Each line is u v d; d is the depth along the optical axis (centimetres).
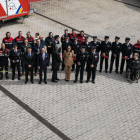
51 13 1970
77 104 1016
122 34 1714
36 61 1180
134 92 1117
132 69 1175
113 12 2066
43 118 929
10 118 921
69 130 877
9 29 1655
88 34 1686
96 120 933
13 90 1084
